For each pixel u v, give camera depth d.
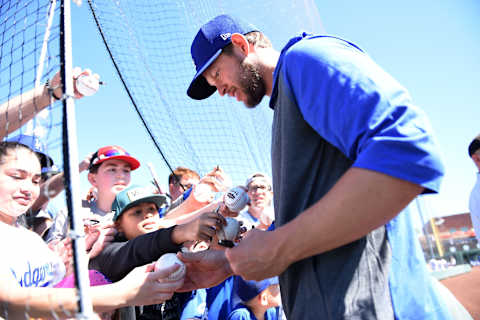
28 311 1.12
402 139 0.83
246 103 1.48
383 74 0.96
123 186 3.00
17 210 1.58
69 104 0.93
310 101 0.99
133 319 1.88
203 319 2.21
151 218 2.26
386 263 1.01
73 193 0.88
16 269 1.39
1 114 1.77
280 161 1.16
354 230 0.85
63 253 1.82
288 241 0.92
